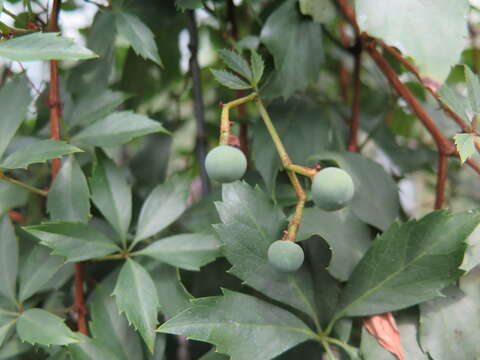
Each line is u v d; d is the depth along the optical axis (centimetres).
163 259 13
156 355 13
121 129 14
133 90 19
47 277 13
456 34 11
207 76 22
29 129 20
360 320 15
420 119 15
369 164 15
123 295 12
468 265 12
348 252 13
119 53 22
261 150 15
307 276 13
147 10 16
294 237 12
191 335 11
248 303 12
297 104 16
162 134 19
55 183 14
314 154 15
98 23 16
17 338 14
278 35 15
